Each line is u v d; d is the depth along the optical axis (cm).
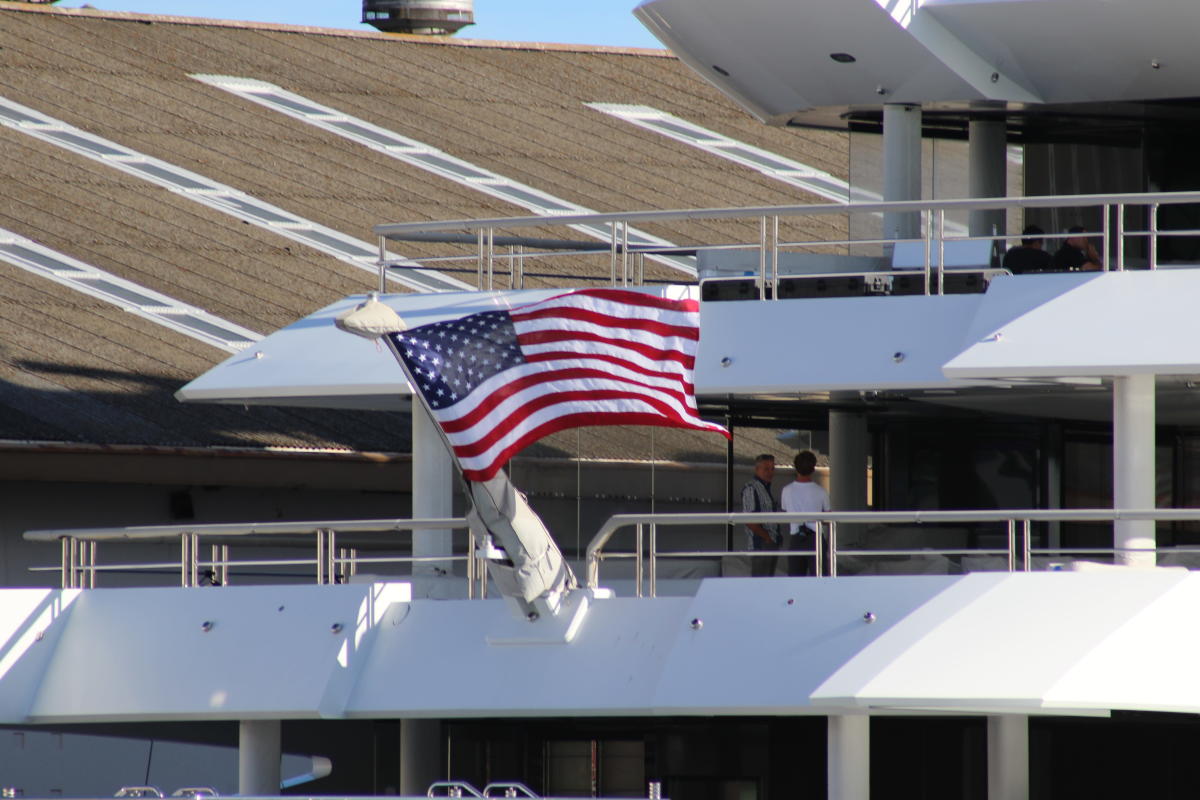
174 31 12044
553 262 9662
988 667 5691
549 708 6144
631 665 6106
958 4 7581
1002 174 8244
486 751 7594
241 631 6600
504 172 10719
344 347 7206
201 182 10362
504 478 5950
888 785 7388
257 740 6794
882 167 8225
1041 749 7181
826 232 10044
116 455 8244
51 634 6825
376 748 8031
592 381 5859
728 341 6850
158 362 8856
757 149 11400
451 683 6306
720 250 7594
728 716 7294
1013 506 8038
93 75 11306
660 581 7538
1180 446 8625
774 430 7706
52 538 7088
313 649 6462
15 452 8062
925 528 7844
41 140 10512
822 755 7219
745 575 7075
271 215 10100
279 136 10919
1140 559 6266
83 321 9056
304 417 8981
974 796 7288
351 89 11675
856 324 6738
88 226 9794
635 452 7738
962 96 7781
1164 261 7938
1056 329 6303
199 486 9231
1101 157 8106
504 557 6094
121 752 9325
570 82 12156
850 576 5956
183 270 9550
